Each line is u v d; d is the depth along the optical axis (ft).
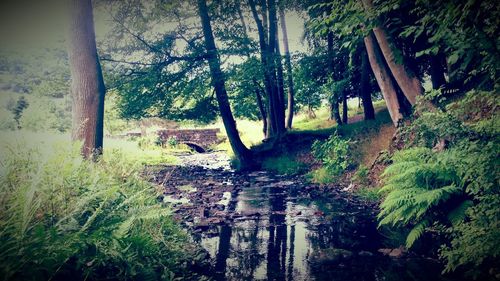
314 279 14.82
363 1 28.50
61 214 13.32
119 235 13.19
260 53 61.46
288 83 76.48
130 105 59.26
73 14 31.12
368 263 16.44
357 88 70.54
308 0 53.42
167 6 59.21
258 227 23.44
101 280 12.18
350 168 40.50
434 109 25.62
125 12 59.72
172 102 62.08
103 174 19.31
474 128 16.81
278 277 15.10
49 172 14.60
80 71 30.96
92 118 30.89
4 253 10.17
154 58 60.29
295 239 20.66
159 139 121.49
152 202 21.99
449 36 18.37
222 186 41.98
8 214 11.75
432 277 14.48
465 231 14.61
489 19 16.42
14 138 15.47
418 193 18.86
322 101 74.54
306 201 31.73
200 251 18.29
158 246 15.96
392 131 38.86
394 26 33.60
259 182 44.93
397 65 30.50
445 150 19.24
